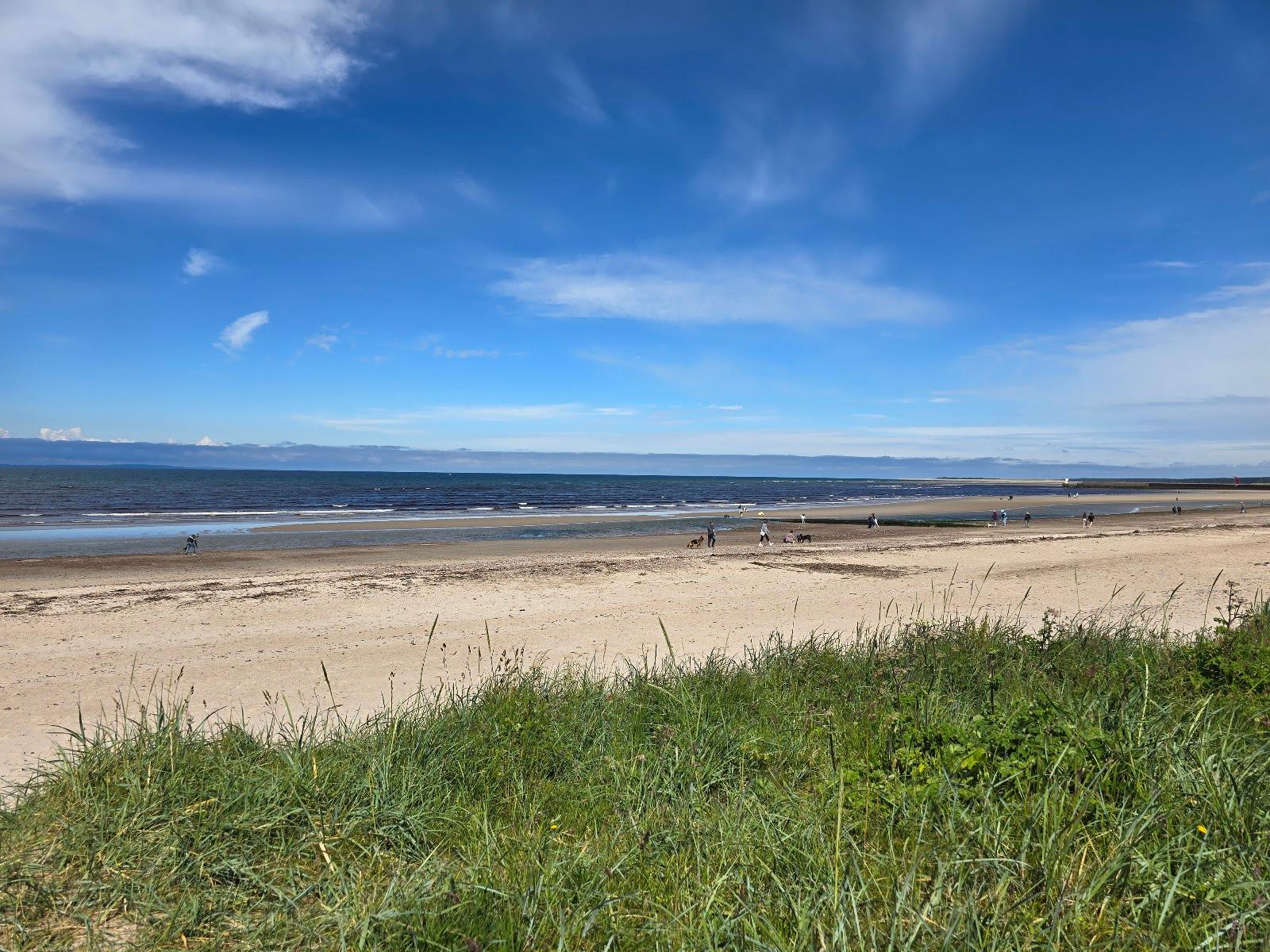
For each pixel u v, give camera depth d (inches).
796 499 3437.5
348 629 458.9
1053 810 130.0
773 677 269.6
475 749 190.2
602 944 111.4
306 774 166.4
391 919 113.6
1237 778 138.2
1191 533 1205.7
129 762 167.9
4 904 121.8
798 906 111.4
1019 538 1143.0
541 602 559.5
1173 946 103.3
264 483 4896.7
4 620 482.3
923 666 265.4
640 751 188.9
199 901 123.7
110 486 3693.4
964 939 101.8
